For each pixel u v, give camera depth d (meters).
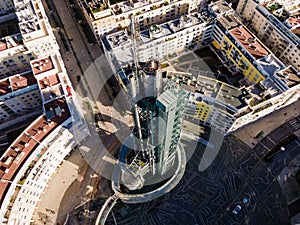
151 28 154.00
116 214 126.38
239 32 155.00
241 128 146.25
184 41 164.00
